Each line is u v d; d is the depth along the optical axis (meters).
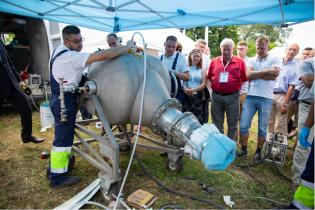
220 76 3.36
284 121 4.10
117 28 4.66
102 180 2.34
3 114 5.34
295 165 2.83
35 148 3.61
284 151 3.35
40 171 2.95
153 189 2.64
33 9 3.66
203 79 3.58
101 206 2.17
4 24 5.64
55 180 2.56
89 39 6.85
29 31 5.82
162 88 2.47
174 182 2.81
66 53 2.25
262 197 2.62
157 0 2.84
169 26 4.52
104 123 2.26
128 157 3.38
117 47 2.31
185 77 3.39
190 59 3.69
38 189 2.58
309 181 1.92
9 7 3.57
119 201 2.17
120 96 2.29
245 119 3.53
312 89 2.74
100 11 3.67
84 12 3.79
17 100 3.41
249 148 4.04
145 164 3.20
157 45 8.68
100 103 2.38
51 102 2.41
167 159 3.33
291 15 3.09
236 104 3.42
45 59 5.85
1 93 3.19
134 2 2.85
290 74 4.08
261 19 3.46
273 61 3.34
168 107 2.37
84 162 3.15
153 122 2.39
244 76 3.36
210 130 2.06
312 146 1.93
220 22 3.85
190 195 2.54
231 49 3.29
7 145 3.69
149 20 4.16
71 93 2.39
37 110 5.73
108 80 2.31
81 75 2.42
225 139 1.98
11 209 2.26
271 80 3.34
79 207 2.20
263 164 3.43
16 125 4.65
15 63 5.62
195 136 2.05
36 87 5.74
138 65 2.45
